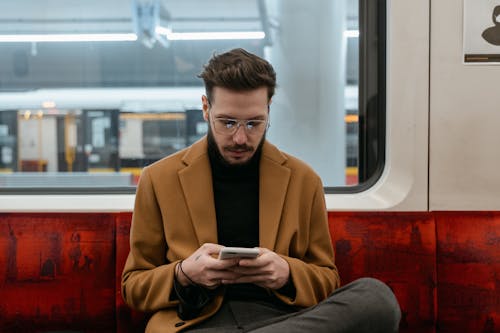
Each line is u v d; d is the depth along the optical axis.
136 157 2.48
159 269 1.52
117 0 2.39
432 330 1.95
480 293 1.93
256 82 1.43
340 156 2.18
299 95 2.21
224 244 1.60
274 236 1.57
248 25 2.29
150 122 2.45
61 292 1.92
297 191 1.64
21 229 1.94
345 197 2.10
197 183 1.59
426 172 2.08
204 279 1.42
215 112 1.46
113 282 1.92
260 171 1.63
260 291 1.59
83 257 1.92
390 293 1.39
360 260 1.94
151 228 1.62
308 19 2.20
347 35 2.15
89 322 1.92
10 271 1.92
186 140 2.45
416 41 2.06
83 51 2.45
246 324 1.44
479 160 2.08
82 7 2.42
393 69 2.07
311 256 1.67
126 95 2.45
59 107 2.49
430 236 1.94
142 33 2.40
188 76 2.41
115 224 1.94
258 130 1.47
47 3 2.41
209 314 1.49
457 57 2.06
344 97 2.16
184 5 2.35
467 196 2.08
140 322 1.89
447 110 2.07
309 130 2.20
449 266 1.95
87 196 2.12
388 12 2.08
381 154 2.13
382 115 2.13
